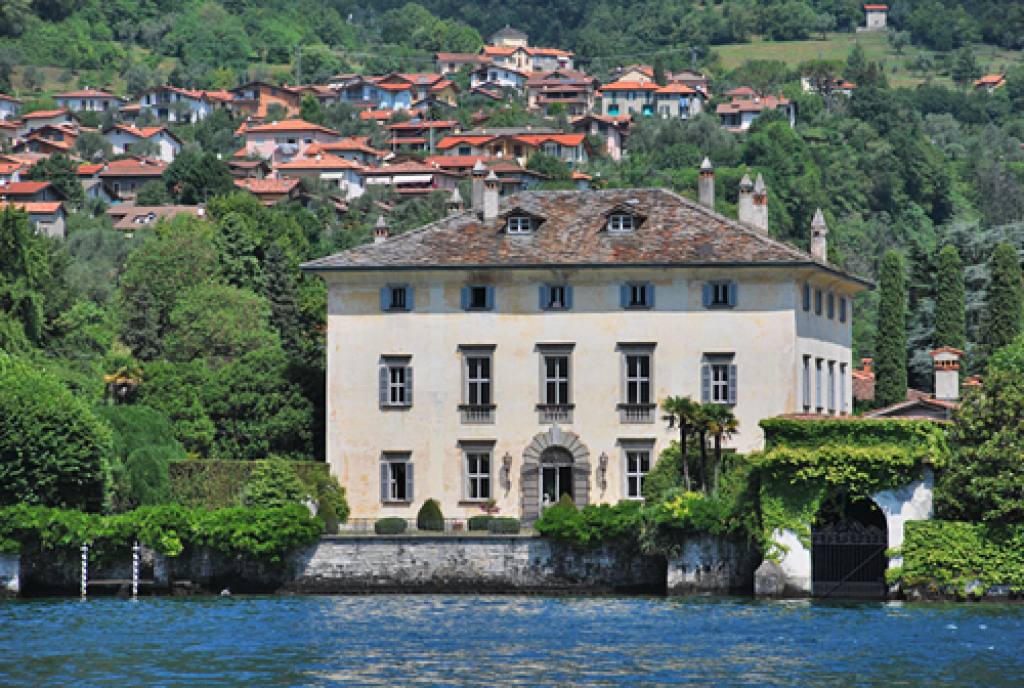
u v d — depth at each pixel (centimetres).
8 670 17862
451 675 17488
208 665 18125
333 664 18138
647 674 17475
